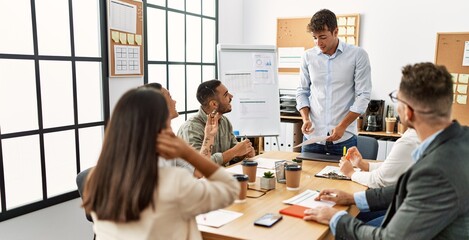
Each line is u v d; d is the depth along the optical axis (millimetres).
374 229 1296
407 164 1751
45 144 2578
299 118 4211
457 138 1174
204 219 1518
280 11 4637
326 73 2924
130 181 1004
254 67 3635
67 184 2754
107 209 1028
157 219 1053
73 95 2752
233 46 3621
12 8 2330
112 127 1049
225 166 2420
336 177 2127
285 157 2646
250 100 3592
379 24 4160
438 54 3916
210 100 2465
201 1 4109
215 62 4406
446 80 1164
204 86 2486
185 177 1089
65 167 2732
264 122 3609
